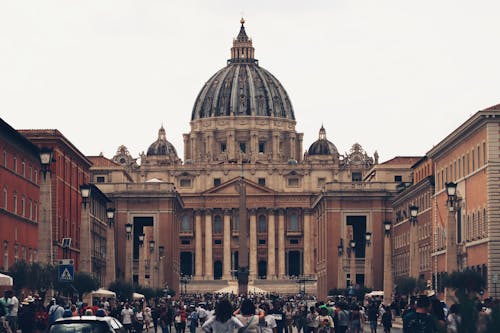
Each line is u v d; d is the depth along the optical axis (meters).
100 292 99.25
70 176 148.38
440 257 144.38
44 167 67.44
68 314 58.34
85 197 85.44
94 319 43.44
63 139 138.38
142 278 158.75
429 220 157.38
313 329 66.44
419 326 32.44
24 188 116.25
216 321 33.41
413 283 107.19
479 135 120.06
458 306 29.56
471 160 124.75
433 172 160.50
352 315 67.50
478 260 119.62
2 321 53.12
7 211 106.50
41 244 67.62
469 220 125.56
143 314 96.19
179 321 88.25
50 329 42.91
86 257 85.44
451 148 137.75
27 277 80.06
